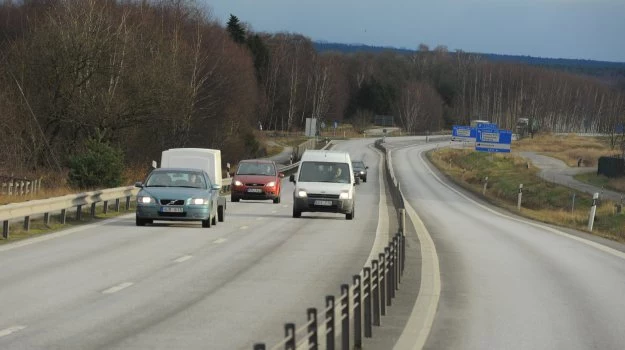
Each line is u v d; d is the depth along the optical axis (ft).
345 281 84.28
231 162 476.13
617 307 76.84
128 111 305.12
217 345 53.26
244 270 91.50
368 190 332.80
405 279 89.20
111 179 222.69
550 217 248.73
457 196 336.49
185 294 74.43
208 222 144.25
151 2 515.91
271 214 188.75
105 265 92.38
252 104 618.85
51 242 114.73
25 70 309.01
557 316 70.59
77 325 59.26
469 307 73.72
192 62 423.23
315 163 184.34
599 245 146.92
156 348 52.06
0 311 64.18
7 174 256.93
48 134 310.24
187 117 377.71
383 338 56.90
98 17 319.68
